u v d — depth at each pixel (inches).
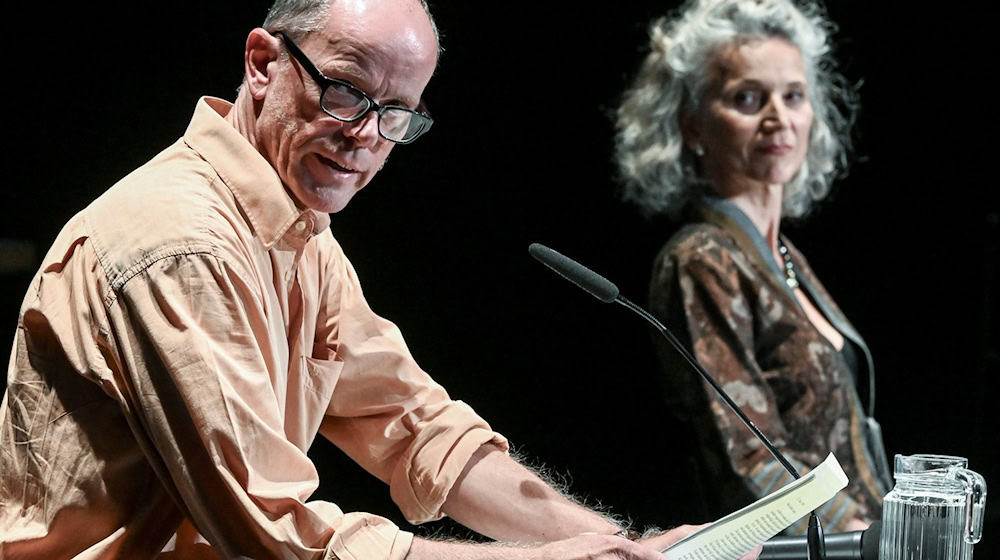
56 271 140.9
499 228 338.0
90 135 302.5
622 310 339.9
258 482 130.4
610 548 138.3
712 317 227.6
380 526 134.6
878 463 240.2
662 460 261.0
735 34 239.9
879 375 342.6
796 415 227.8
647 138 252.7
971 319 337.4
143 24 299.1
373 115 141.3
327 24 140.4
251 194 143.1
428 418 168.2
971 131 335.6
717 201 239.9
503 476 164.4
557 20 327.9
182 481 131.4
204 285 131.4
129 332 132.6
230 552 131.3
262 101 146.0
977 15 331.0
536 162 334.3
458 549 135.9
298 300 154.9
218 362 129.6
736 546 139.6
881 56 337.4
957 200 337.7
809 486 133.5
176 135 303.1
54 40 298.7
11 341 290.0
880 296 343.3
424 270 339.3
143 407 132.1
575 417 342.0
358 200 337.1
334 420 171.5
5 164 301.6
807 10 276.8
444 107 330.6
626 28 326.3
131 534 139.2
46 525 136.7
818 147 265.9
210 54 300.2
